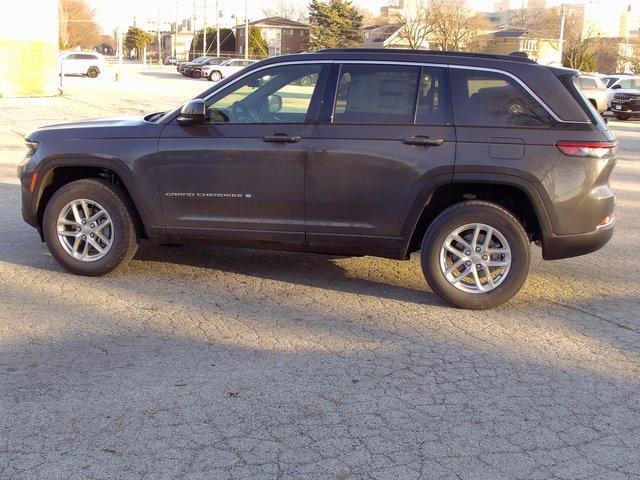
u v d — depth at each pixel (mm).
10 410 3834
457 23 57781
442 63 5547
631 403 4129
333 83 5633
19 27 24859
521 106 5422
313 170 5566
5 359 4473
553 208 5367
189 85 42406
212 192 5773
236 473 3314
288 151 5590
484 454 3537
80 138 5973
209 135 5734
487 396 4160
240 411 3895
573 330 5273
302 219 5699
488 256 5512
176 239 5969
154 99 28531
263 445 3561
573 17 67750
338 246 5719
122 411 3857
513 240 5414
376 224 5602
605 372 4543
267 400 4027
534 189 5332
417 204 5496
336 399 4062
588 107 5504
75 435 3611
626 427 3850
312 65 5707
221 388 4160
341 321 5312
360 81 5609
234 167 5688
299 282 6238
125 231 5996
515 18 76125
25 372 4293
